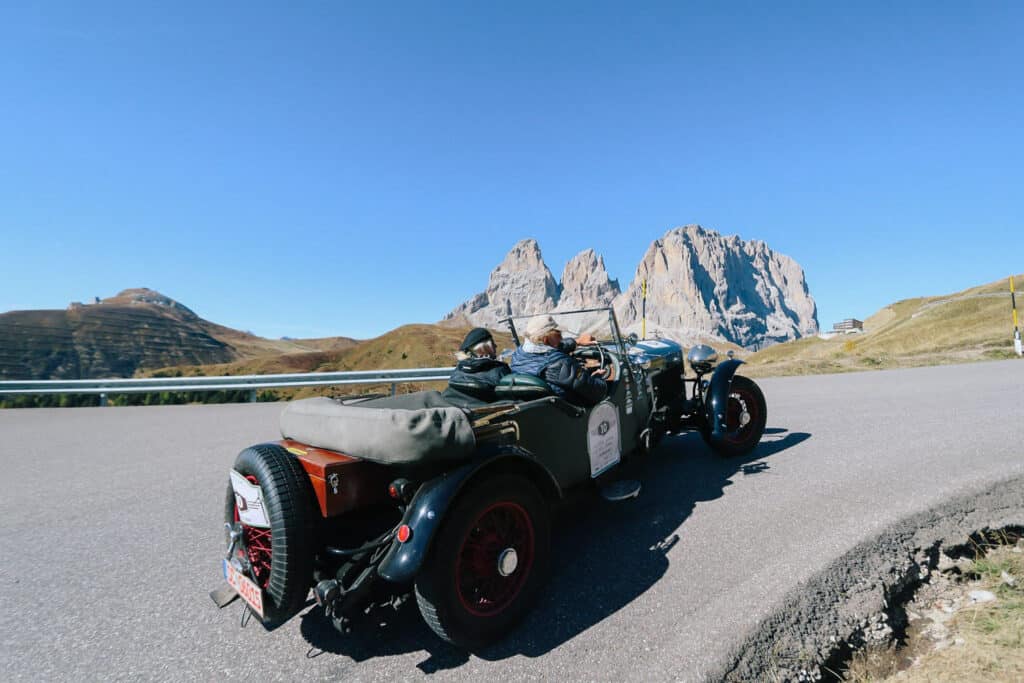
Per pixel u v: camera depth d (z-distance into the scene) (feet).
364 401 11.59
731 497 14.24
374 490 8.79
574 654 8.30
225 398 45.50
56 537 14.33
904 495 13.19
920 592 10.14
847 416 24.35
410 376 46.52
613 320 14.38
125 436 28.30
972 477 14.01
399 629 9.53
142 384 42.06
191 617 10.24
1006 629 8.65
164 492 18.08
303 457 8.84
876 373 45.42
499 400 11.20
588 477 12.37
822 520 12.16
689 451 19.25
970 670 7.76
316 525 8.35
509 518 9.46
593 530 12.89
